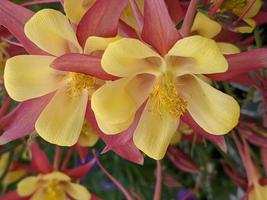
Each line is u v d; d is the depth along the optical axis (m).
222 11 0.27
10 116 0.26
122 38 0.22
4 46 0.27
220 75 0.24
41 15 0.23
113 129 0.24
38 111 0.25
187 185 0.43
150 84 0.25
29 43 0.24
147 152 0.25
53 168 0.33
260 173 0.33
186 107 0.25
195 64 0.23
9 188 0.40
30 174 0.39
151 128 0.25
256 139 0.32
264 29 0.34
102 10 0.22
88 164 0.32
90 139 0.30
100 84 0.25
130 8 0.24
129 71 0.23
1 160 0.36
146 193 0.43
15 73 0.24
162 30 0.22
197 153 0.39
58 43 0.24
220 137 0.25
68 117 0.25
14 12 0.24
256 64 0.23
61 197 0.34
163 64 0.24
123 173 0.43
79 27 0.23
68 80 0.25
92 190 0.45
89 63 0.22
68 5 0.24
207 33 0.26
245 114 0.34
